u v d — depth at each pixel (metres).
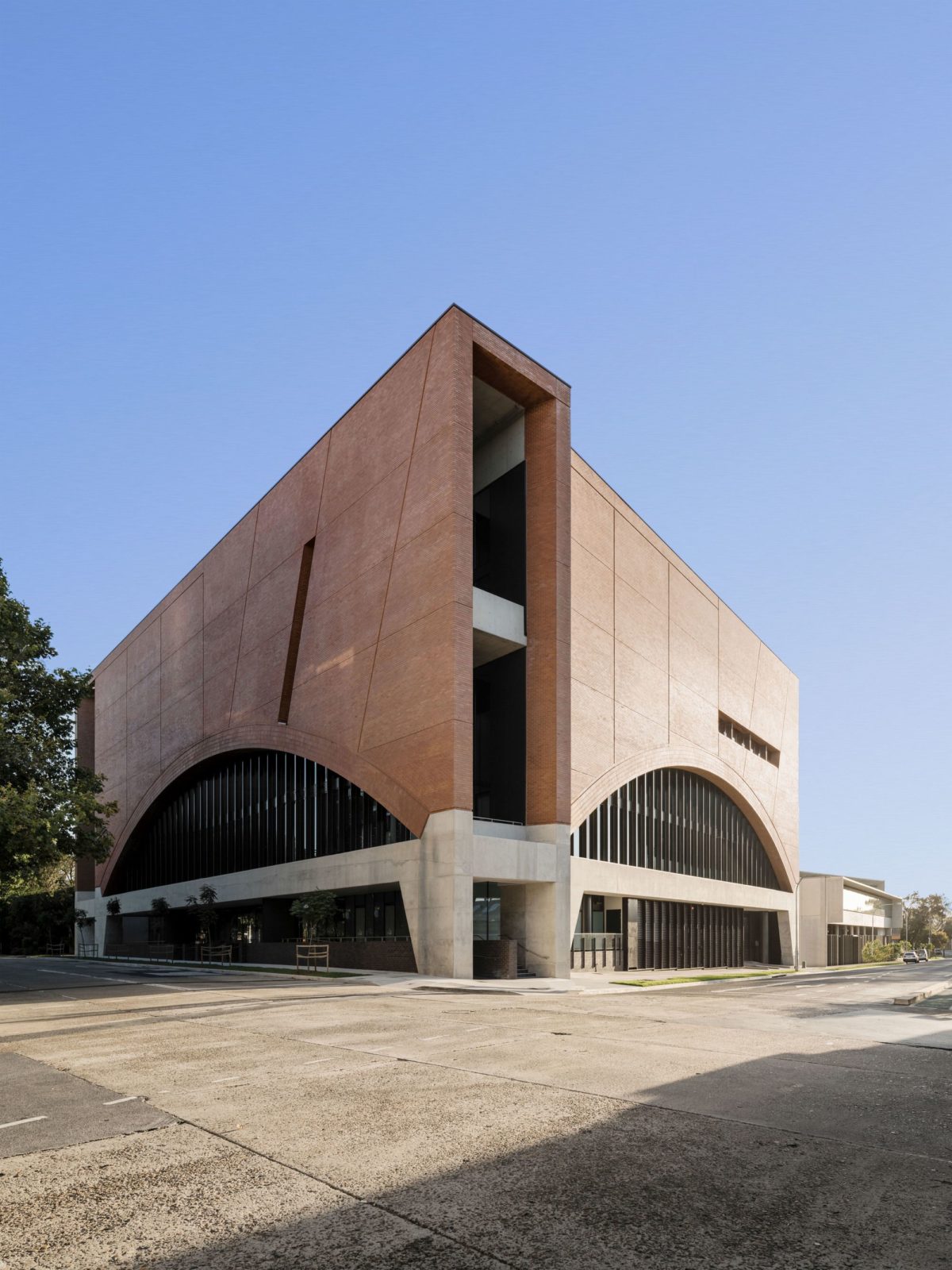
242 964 40.34
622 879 43.19
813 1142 7.18
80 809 29.94
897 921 111.62
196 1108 8.52
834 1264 4.83
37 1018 17.23
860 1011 18.20
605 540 44.03
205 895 49.84
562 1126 7.70
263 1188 6.07
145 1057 11.77
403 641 34.03
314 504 42.75
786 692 72.00
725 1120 7.91
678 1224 5.41
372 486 37.69
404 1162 6.66
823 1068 10.55
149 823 62.94
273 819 45.41
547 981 30.17
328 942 36.78
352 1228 5.36
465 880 29.81
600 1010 18.31
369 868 34.72
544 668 35.09
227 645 50.94
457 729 30.70
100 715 73.25
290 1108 8.47
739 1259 4.91
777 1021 16.09
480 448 40.00
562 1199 5.86
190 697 55.41
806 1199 5.85
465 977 29.30
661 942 48.56
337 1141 7.24
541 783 34.19
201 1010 18.27
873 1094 9.04
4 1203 5.83
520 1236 5.23
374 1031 14.39
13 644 30.70
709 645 56.56
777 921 68.12
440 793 30.73
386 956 32.91
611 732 42.66
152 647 63.00
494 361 34.97
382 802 34.12
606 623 43.28
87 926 71.50
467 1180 6.25
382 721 34.81
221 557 53.19
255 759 48.62
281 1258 4.93
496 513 38.66
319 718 40.00
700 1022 15.88
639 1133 7.47
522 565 36.78
